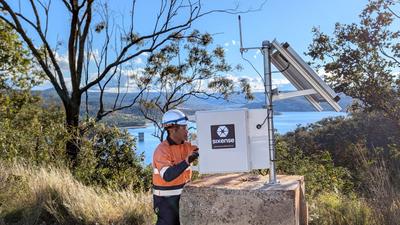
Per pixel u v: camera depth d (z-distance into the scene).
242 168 4.40
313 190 7.85
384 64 15.64
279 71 4.68
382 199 5.37
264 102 4.47
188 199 4.50
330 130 17.00
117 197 7.42
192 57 21.45
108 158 11.49
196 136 4.55
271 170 4.50
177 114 4.52
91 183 9.76
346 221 5.57
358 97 16.09
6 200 7.07
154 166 4.54
